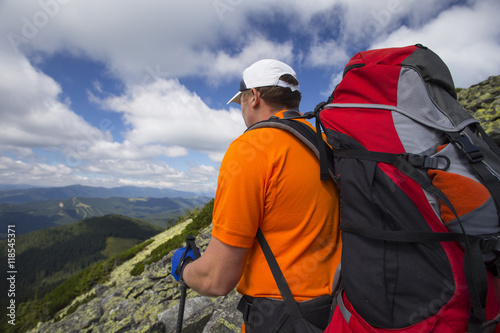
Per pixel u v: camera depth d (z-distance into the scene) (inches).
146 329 298.2
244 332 47.6
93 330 484.1
